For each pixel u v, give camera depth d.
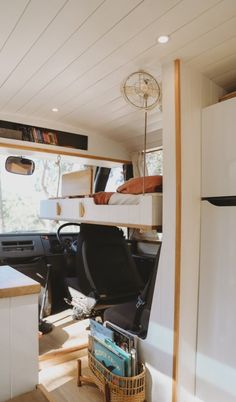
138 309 1.95
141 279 3.14
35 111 2.85
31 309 0.96
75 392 1.92
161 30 1.53
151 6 1.35
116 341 1.91
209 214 1.80
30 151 3.12
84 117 3.01
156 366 1.77
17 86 2.27
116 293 2.73
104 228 3.22
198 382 1.80
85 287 2.85
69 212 2.65
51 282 3.44
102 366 1.82
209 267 1.78
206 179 1.82
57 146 3.24
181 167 1.71
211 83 1.99
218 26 1.48
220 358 1.69
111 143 3.71
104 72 2.02
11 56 1.81
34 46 1.69
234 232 1.66
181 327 1.70
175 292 1.69
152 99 2.18
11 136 2.95
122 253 3.24
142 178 1.98
